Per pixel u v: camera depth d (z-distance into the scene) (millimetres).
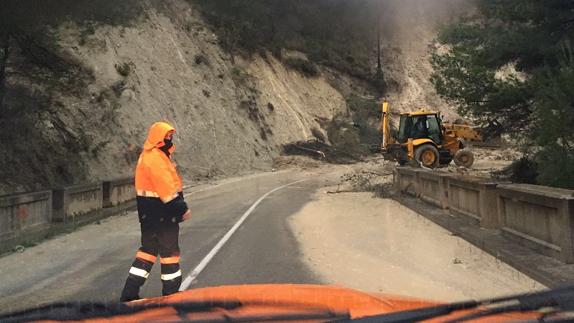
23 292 7309
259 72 45844
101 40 30094
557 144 12141
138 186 6023
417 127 29688
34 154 19359
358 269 8289
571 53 13148
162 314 2924
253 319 2785
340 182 27406
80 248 10820
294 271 8180
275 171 37781
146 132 29234
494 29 17531
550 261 7668
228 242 10898
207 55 40938
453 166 31062
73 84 22531
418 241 10539
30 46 17922
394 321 2652
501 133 19141
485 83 18328
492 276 7535
